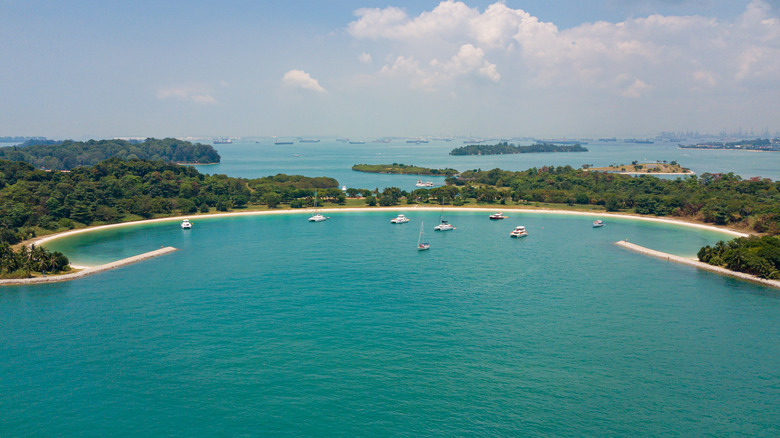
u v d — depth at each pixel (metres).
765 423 74.25
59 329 108.62
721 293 135.50
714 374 88.81
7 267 152.75
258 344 100.00
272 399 79.50
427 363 91.69
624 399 80.12
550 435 70.56
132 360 93.19
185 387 83.44
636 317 116.44
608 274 155.75
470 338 103.19
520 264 169.25
